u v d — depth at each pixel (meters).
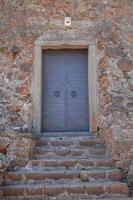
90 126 7.16
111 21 7.63
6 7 7.68
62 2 7.73
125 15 7.68
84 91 7.66
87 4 7.74
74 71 7.74
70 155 6.00
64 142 6.36
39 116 7.19
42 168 5.50
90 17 7.67
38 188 4.80
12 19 7.62
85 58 7.78
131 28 7.60
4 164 5.11
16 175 5.18
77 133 7.07
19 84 7.27
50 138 6.58
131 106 7.00
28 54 7.45
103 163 5.60
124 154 5.59
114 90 7.14
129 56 7.41
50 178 5.20
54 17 7.66
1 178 4.96
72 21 7.65
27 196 4.76
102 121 6.83
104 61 7.34
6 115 7.06
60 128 7.47
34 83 7.33
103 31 7.57
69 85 7.68
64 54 7.79
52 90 7.64
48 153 5.98
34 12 7.67
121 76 7.25
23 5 7.70
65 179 5.20
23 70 7.35
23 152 5.61
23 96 7.21
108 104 6.89
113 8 7.71
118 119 5.91
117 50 7.43
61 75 7.71
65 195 4.80
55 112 7.54
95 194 4.84
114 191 4.88
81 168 5.55
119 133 5.76
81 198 4.78
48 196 4.78
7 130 5.79
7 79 7.28
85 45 7.59
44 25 7.62
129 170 5.46
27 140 5.70
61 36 7.59
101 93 7.20
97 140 6.45
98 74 7.39
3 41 7.47
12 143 5.64
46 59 7.76
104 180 5.25
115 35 7.54
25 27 7.59
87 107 7.58
